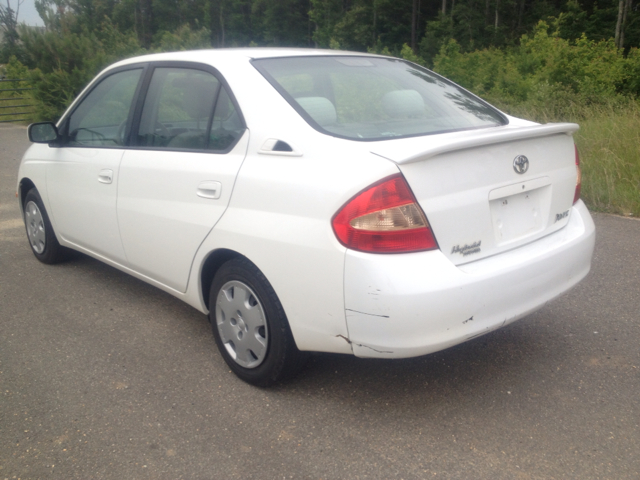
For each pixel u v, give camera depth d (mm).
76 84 16328
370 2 65500
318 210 2455
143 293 4273
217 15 87312
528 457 2412
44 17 18688
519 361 3205
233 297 2959
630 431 2568
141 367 3205
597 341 3408
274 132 2750
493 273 2488
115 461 2428
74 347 3449
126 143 3615
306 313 2559
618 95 13875
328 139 2592
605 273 4449
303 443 2531
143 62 3695
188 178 3086
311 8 79938
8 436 2598
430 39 59031
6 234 5820
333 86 3062
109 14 70312
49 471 2371
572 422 2643
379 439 2549
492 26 57312
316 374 3090
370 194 2328
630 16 48875
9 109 18797
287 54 3256
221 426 2658
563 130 2900
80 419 2723
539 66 16484
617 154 7145
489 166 2576
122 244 3662
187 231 3082
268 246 2633
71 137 4219
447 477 2303
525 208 2768
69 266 4852
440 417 2703
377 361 3223
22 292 4305
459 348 3367
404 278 2297
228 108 3008
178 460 2430
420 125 2912
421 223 2348
